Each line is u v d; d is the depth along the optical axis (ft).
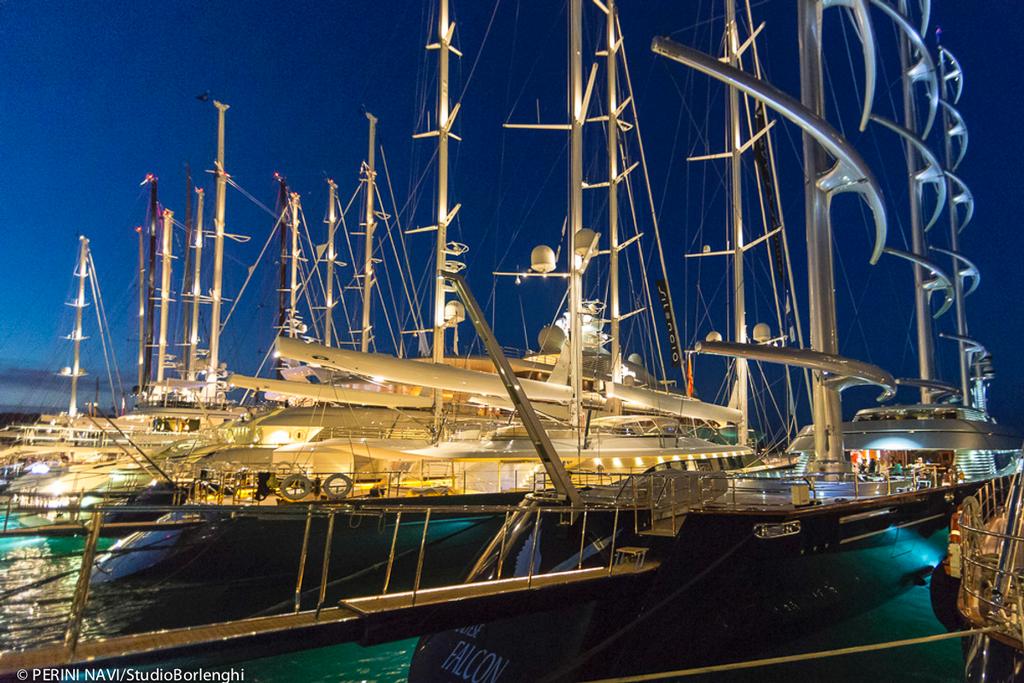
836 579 36.50
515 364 87.71
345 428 68.95
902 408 73.72
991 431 70.28
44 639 38.86
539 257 66.95
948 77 136.77
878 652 35.76
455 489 53.88
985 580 25.00
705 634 31.48
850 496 42.11
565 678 28.58
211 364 116.26
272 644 21.66
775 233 86.43
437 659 32.53
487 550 38.42
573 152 70.49
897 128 94.43
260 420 74.95
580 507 32.37
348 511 25.54
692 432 88.22
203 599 42.52
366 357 51.49
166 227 150.20
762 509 34.35
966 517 27.14
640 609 30.35
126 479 87.30
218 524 43.11
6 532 23.47
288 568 44.11
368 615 23.65
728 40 90.94
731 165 101.09
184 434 96.68
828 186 50.11
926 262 101.86
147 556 43.11
